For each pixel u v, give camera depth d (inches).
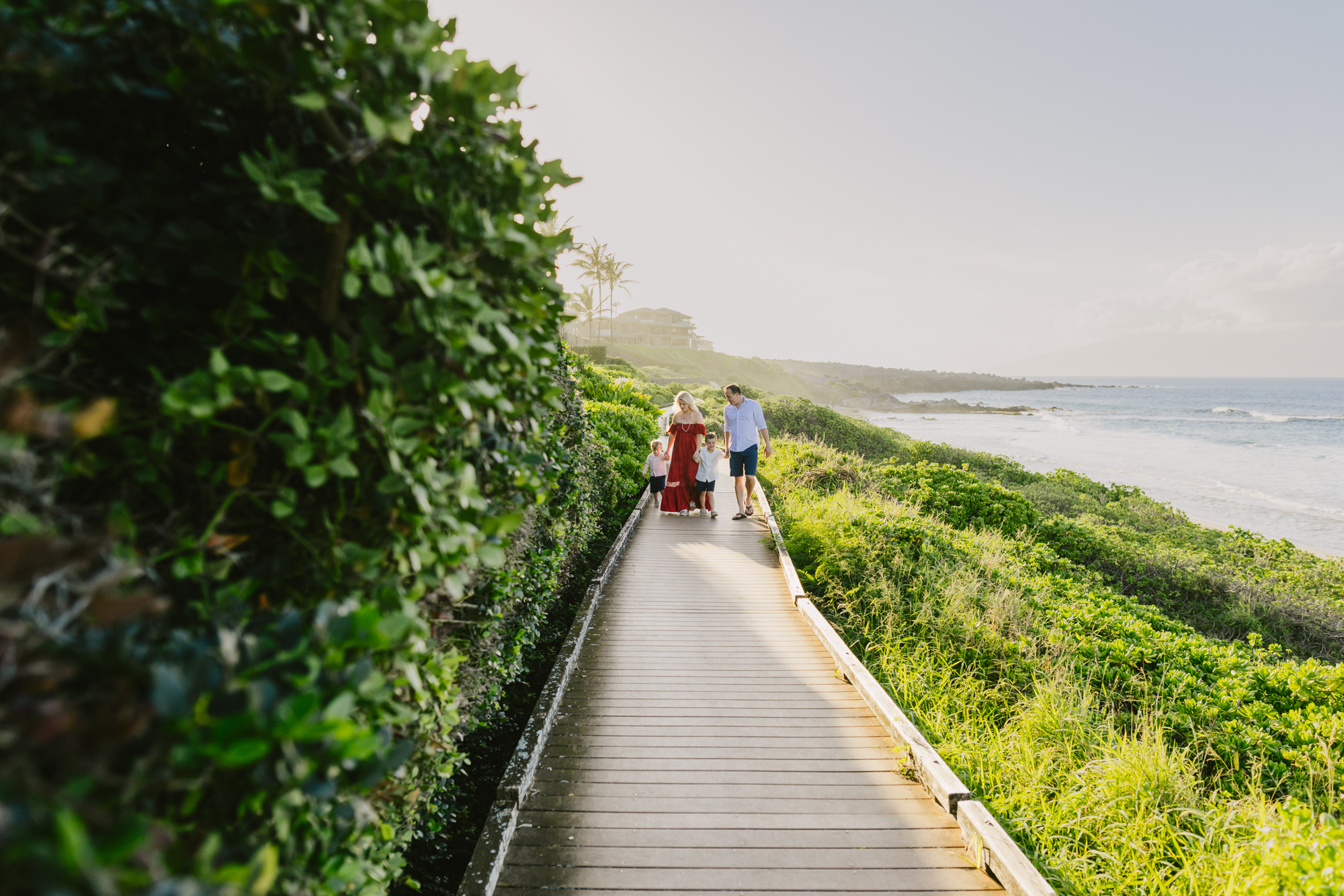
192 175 66.1
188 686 41.6
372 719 63.8
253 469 57.6
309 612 60.4
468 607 92.3
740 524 410.0
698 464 423.8
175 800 44.2
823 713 179.9
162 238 55.1
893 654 227.9
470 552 72.2
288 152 55.0
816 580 297.4
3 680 35.0
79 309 48.6
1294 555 542.0
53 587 42.1
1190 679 222.7
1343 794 161.6
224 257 57.9
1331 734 183.2
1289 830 119.4
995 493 517.7
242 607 53.7
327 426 58.9
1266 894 110.3
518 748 150.2
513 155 79.0
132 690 39.6
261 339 57.8
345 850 65.2
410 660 72.1
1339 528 955.3
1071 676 220.8
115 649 41.6
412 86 58.4
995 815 146.0
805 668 208.8
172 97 58.1
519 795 135.5
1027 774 159.6
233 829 48.6
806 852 126.0
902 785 147.3
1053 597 317.1
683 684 196.9
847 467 565.3
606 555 316.2
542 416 104.3
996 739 178.1
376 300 61.7
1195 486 1309.1
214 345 59.1
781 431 1110.4
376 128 53.0
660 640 230.7
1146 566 446.0
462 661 103.2
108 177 49.9
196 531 55.7
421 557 67.0
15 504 40.8
